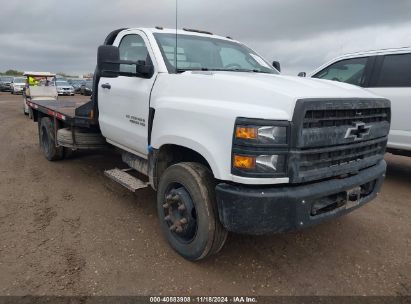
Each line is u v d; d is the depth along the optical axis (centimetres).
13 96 3472
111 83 485
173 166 352
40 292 303
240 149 286
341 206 332
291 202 289
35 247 375
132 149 464
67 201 505
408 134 586
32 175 627
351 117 322
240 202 291
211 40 473
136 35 458
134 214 463
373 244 400
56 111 649
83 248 376
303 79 369
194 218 341
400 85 593
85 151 769
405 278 335
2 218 445
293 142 282
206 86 336
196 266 346
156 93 391
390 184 634
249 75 362
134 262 351
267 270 343
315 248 387
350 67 673
